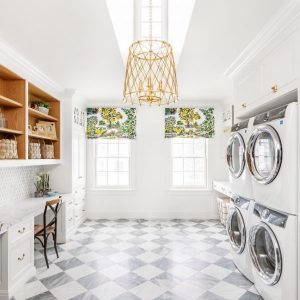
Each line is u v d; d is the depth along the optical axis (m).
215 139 5.41
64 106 4.40
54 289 2.59
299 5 1.82
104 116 5.36
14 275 2.54
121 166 5.53
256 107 2.71
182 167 5.51
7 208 3.11
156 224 4.97
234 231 3.12
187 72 3.49
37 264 3.17
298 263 1.89
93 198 5.41
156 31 2.57
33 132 3.57
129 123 5.37
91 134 5.34
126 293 2.51
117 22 2.33
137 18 2.42
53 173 4.35
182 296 2.46
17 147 3.11
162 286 2.64
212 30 2.32
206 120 5.38
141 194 5.40
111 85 4.12
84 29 2.27
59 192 4.34
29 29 2.26
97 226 4.83
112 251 3.60
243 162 2.75
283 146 1.98
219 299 2.40
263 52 2.51
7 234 2.42
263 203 2.33
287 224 1.93
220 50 2.76
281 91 2.18
